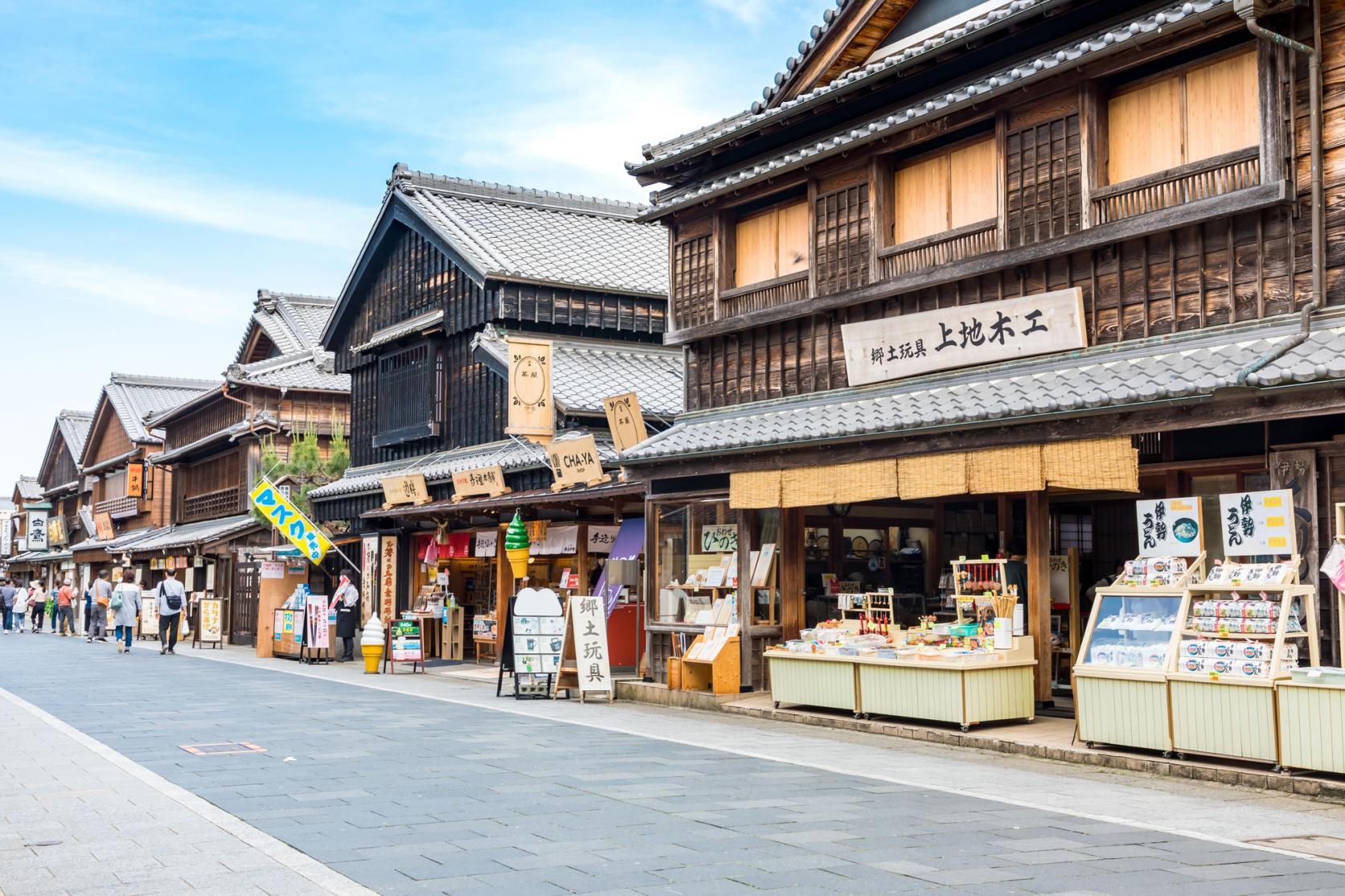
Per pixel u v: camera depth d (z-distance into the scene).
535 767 10.01
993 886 6.11
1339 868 6.63
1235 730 9.50
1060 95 12.86
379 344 28.52
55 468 65.50
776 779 9.48
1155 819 7.98
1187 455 11.22
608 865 6.52
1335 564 9.48
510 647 16.77
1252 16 10.35
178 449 41.72
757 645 15.47
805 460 14.36
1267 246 11.09
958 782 9.45
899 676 12.41
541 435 21.38
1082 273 12.70
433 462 26.12
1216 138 11.69
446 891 5.98
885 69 14.28
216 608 30.70
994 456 12.09
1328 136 10.66
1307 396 9.59
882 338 14.68
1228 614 9.95
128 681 19.00
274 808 8.14
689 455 15.68
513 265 24.61
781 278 16.30
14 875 6.30
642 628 19.55
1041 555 12.74
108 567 51.44
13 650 29.02
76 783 9.11
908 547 17.11
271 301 42.56
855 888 6.07
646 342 25.95
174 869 6.43
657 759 10.52
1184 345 11.54
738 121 17.17
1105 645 10.73
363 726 13.00
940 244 14.12
